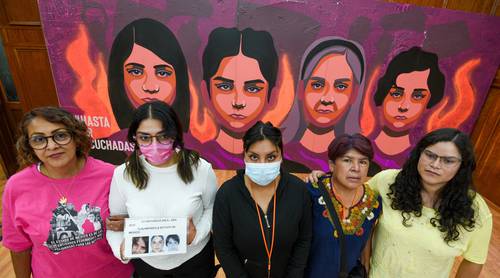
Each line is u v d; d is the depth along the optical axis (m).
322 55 3.18
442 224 1.19
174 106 3.33
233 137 3.52
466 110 3.54
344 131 3.55
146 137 1.16
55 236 1.16
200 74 3.20
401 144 3.67
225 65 3.17
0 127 3.46
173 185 1.25
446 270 1.28
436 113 3.53
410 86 3.38
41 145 1.08
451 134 1.13
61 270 1.23
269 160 1.21
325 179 1.37
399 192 1.28
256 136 1.17
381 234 1.34
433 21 3.11
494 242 2.75
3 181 3.53
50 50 3.02
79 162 1.25
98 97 3.26
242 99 3.33
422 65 3.29
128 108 3.33
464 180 1.16
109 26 2.96
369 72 3.28
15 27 3.17
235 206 1.25
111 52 3.07
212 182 1.37
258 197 1.29
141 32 3.01
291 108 3.40
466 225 1.17
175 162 1.28
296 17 3.00
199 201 1.32
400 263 1.29
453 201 1.18
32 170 1.20
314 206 1.33
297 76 3.26
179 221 1.22
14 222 1.17
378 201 1.33
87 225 1.20
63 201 1.19
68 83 3.18
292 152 3.63
